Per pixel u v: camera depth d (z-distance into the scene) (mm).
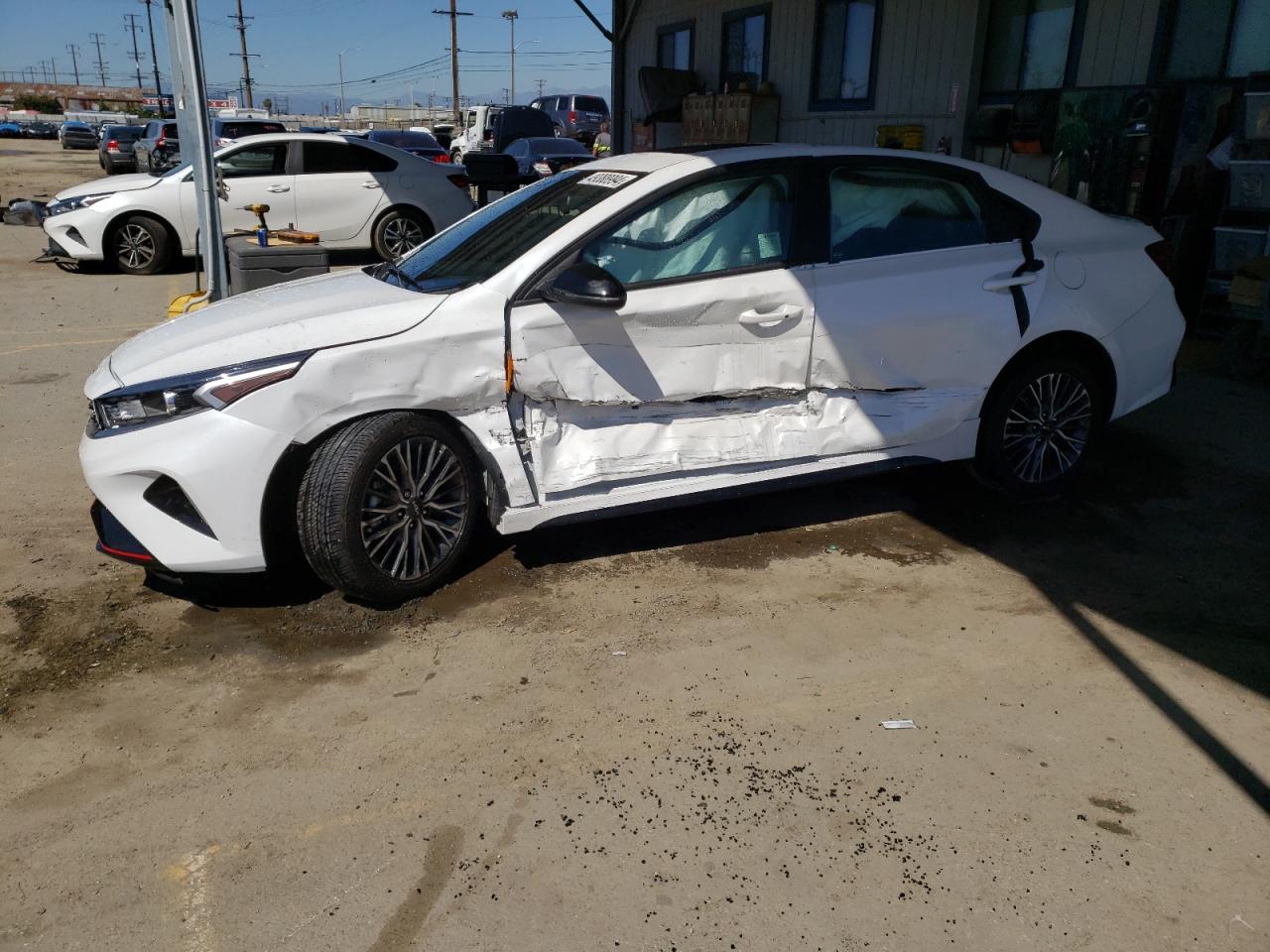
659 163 4191
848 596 4008
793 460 4285
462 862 2596
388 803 2814
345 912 2436
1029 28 9352
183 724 3178
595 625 3773
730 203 4102
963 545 4480
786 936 2361
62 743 3086
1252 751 3039
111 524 3734
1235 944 2338
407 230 12672
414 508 3746
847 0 11227
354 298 3984
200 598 3963
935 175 4477
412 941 2350
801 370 4195
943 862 2592
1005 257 4480
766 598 3984
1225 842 2662
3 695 3330
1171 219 8266
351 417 3586
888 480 5273
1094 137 8664
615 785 2885
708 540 4516
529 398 3840
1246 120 7391
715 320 4000
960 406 4508
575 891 2500
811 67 11891
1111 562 4312
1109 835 2686
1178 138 8180
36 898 2480
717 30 13586
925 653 3592
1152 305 4828
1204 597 4000
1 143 58156
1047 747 3059
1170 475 5301
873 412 4387
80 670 3473
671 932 2373
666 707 3262
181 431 3436
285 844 2658
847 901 2463
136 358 3701
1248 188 7539
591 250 3859
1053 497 4910
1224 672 3465
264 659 3545
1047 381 4664
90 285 11180
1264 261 6844
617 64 16094
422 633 3715
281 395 3445
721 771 2947
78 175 30109
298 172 12078
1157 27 8242
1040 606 3932
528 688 3365
